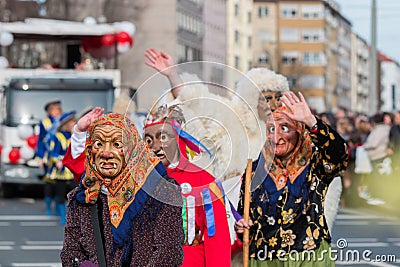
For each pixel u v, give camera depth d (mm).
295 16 123250
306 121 6227
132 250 5285
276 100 6574
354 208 20938
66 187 17188
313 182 6402
